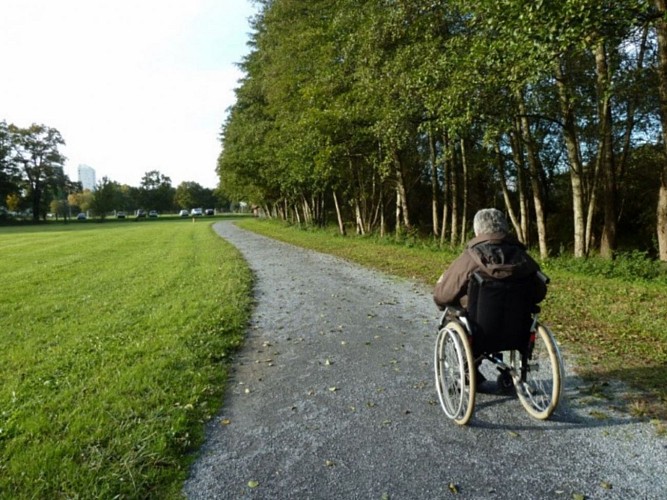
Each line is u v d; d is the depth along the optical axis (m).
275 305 8.37
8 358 5.55
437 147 20.94
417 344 5.83
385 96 13.79
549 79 13.09
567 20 7.01
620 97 12.88
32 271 14.02
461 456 3.20
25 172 71.62
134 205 108.56
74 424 3.63
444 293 3.70
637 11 7.38
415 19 12.61
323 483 2.93
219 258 16.34
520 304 3.48
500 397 4.10
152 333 6.44
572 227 20.72
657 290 8.05
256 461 3.21
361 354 5.50
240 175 36.91
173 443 3.39
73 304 8.88
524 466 3.05
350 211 36.50
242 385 4.64
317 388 4.50
